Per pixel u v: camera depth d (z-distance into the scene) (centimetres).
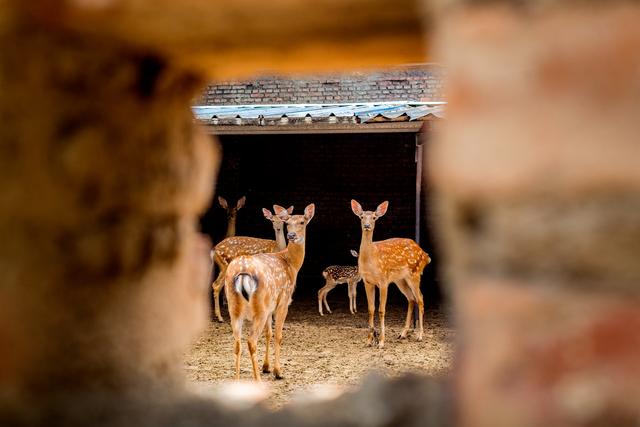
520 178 67
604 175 64
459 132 70
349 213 1362
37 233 98
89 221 104
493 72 68
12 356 97
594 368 64
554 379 65
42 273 99
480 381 69
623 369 63
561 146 65
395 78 1270
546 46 66
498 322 68
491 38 68
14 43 93
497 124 68
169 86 119
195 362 699
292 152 1365
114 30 96
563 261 66
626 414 63
